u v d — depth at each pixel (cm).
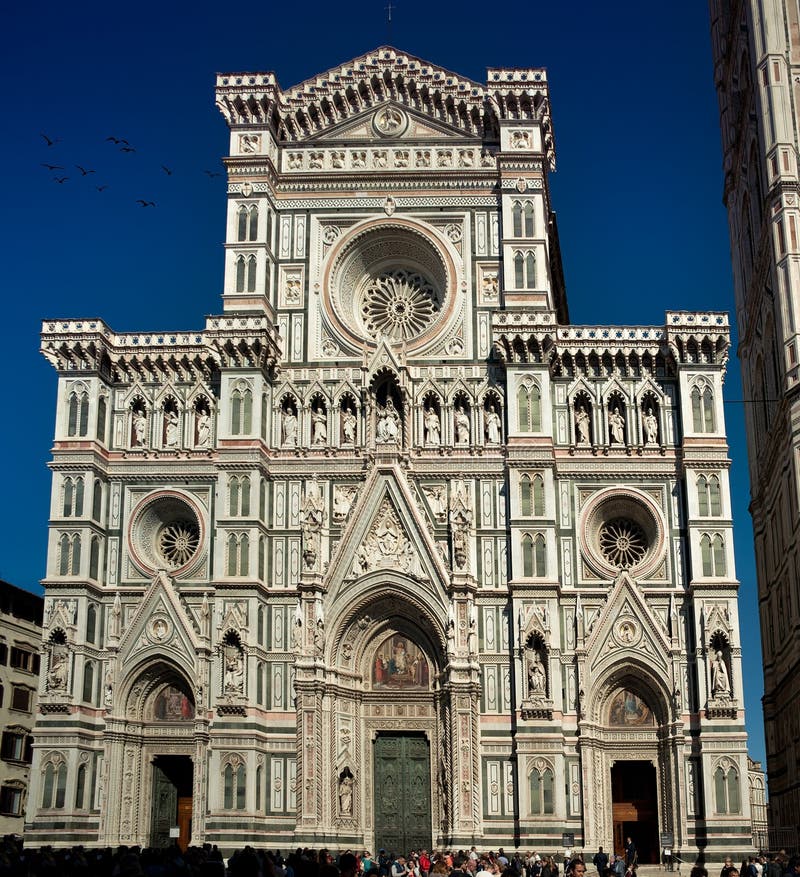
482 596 7325
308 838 6931
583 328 7700
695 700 7081
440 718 7250
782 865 4947
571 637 7231
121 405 7838
